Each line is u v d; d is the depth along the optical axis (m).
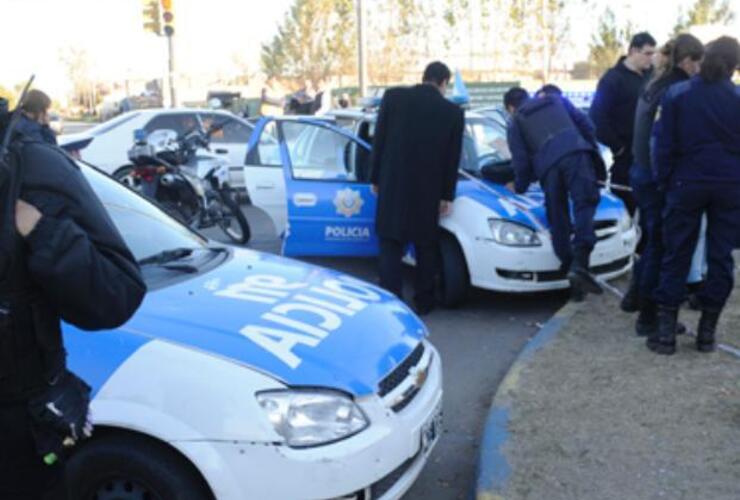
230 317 2.98
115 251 2.01
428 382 3.31
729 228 4.51
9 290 1.85
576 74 41.91
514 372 4.66
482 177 6.90
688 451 3.58
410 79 34.97
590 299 6.16
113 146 12.38
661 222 4.95
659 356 4.76
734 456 3.52
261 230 10.55
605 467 3.48
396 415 2.94
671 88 4.43
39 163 1.92
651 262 5.02
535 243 6.06
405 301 6.80
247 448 2.60
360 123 7.41
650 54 6.95
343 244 6.93
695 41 4.91
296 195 6.96
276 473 2.61
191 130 12.05
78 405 2.01
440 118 5.89
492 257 6.09
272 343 2.85
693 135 4.34
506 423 3.97
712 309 4.71
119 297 1.97
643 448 3.64
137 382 2.65
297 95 15.88
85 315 1.93
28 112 6.98
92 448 2.70
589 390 4.32
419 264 6.24
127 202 4.07
